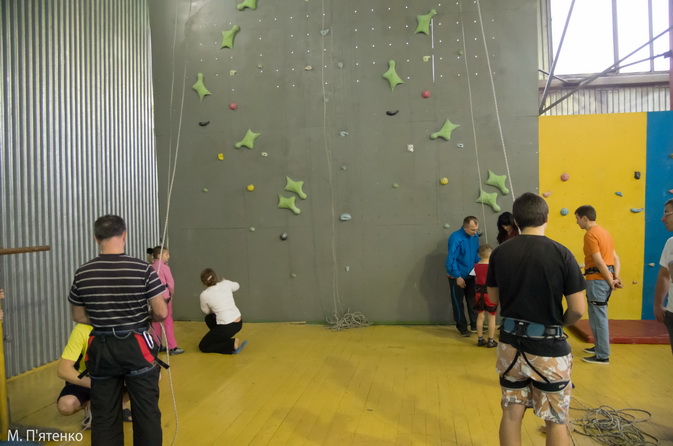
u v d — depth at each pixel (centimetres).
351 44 588
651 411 332
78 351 267
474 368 428
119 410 252
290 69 600
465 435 306
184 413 349
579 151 556
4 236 404
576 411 334
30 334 428
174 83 624
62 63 470
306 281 604
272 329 582
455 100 571
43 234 442
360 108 588
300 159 601
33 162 433
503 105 564
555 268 226
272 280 611
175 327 602
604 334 426
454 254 524
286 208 606
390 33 581
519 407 236
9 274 407
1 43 403
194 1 617
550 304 225
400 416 335
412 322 586
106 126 531
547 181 561
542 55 866
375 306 592
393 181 585
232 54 611
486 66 565
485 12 565
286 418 337
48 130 451
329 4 592
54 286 453
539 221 239
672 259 280
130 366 244
